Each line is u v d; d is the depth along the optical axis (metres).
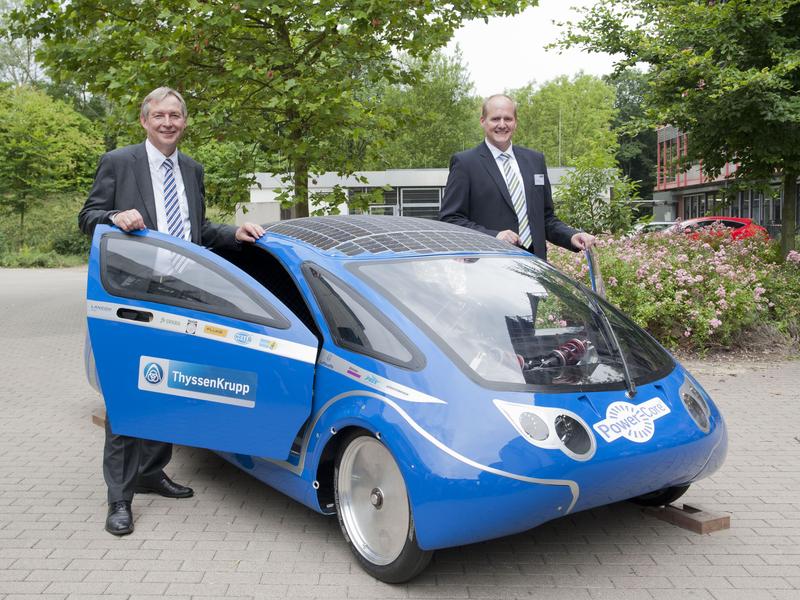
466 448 3.06
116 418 3.83
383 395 3.31
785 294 10.08
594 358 3.66
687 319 9.09
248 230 4.43
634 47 12.36
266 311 3.69
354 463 3.55
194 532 3.97
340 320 3.67
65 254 39.00
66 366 9.14
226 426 3.73
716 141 12.34
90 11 10.68
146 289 3.79
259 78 10.22
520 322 3.72
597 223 14.19
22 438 5.83
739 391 7.33
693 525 3.98
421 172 34.06
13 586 3.36
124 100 10.22
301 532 3.97
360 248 4.10
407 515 3.23
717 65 11.40
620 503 4.38
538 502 3.10
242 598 3.25
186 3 10.05
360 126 11.27
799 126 11.31
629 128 12.77
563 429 3.19
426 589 3.33
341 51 10.62
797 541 3.87
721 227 13.31
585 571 3.52
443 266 3.99
